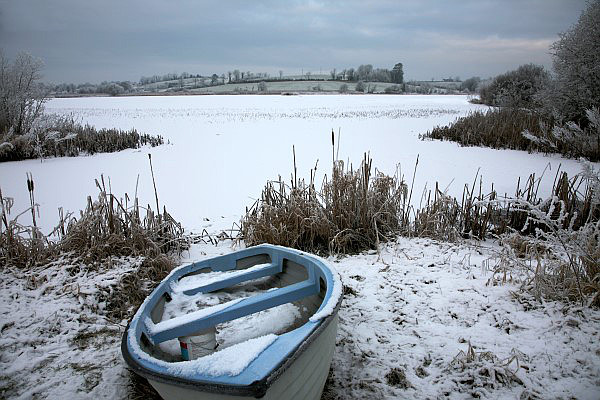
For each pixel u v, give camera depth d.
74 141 13.07
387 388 2.70
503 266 3.90
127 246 4.66
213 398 1.89
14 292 3.86
